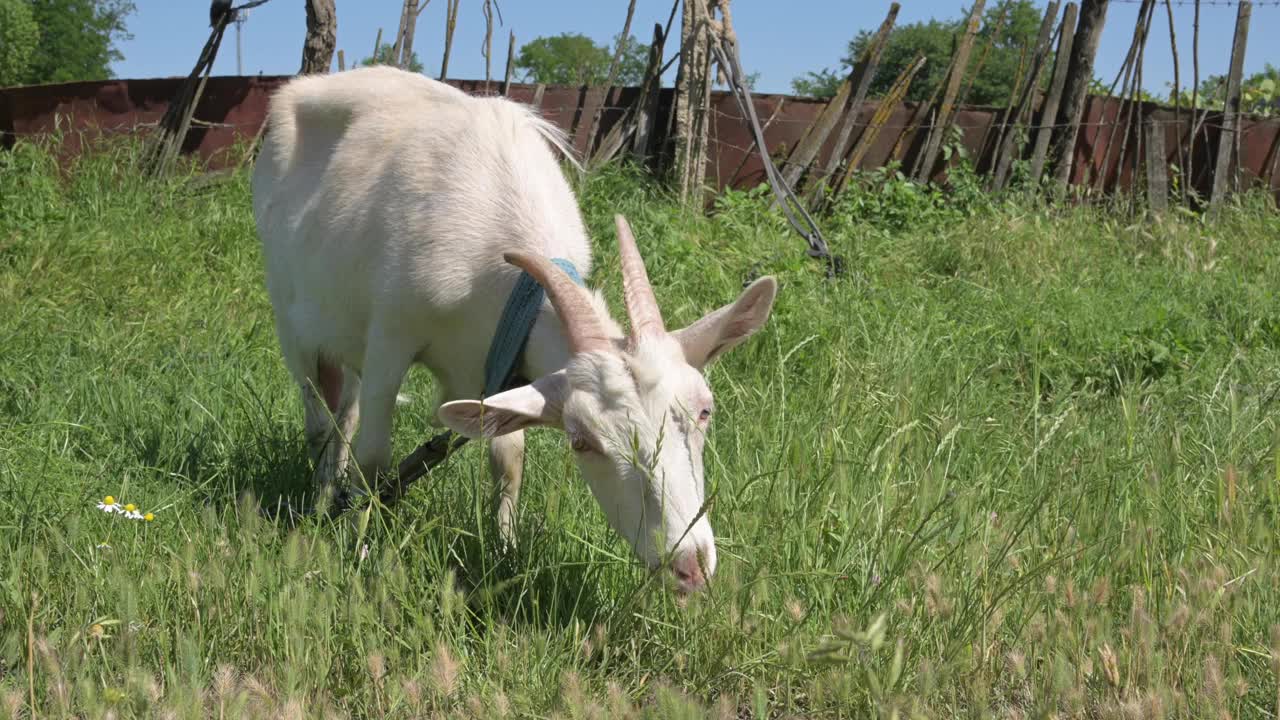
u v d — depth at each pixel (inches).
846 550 131.3
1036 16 1562.5
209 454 179.3
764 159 344.5
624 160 410.6
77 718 103.8
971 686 110.3
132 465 169.2
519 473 160.4
